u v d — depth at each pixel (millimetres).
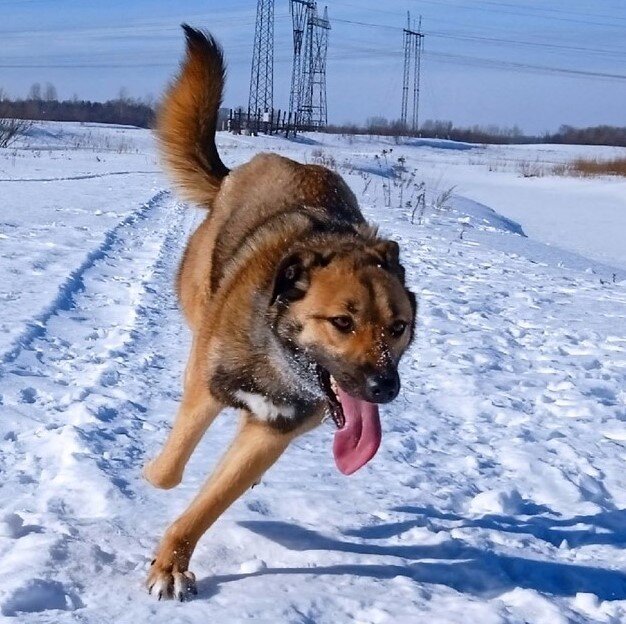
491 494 1963
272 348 1604
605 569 1684
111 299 3637
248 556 1613
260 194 1933
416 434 2350
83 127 28797
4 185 8312
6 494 1766
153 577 1464
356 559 1615
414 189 11367
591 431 2500
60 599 1417
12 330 2900
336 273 1591
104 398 2352
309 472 2010
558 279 5312
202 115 2271
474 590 1568
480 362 3182
